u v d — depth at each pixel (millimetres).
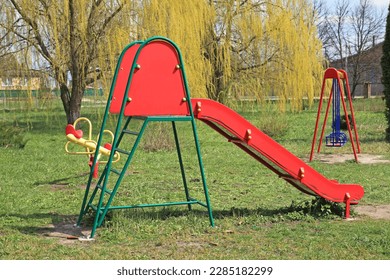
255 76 23109
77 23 18766
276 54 22641
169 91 6125
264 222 6531
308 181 6734
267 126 19703
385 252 5234
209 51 22641
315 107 33906
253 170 11281
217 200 8039
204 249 5348
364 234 5965
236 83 23406
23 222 6609
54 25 18219
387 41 16469
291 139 18734
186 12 18703
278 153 6660
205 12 20031
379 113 28359
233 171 11180
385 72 16719
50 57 19406
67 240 5770
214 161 12789
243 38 22281
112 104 6684
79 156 13922
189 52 18781
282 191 8805
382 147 15281
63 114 32094
